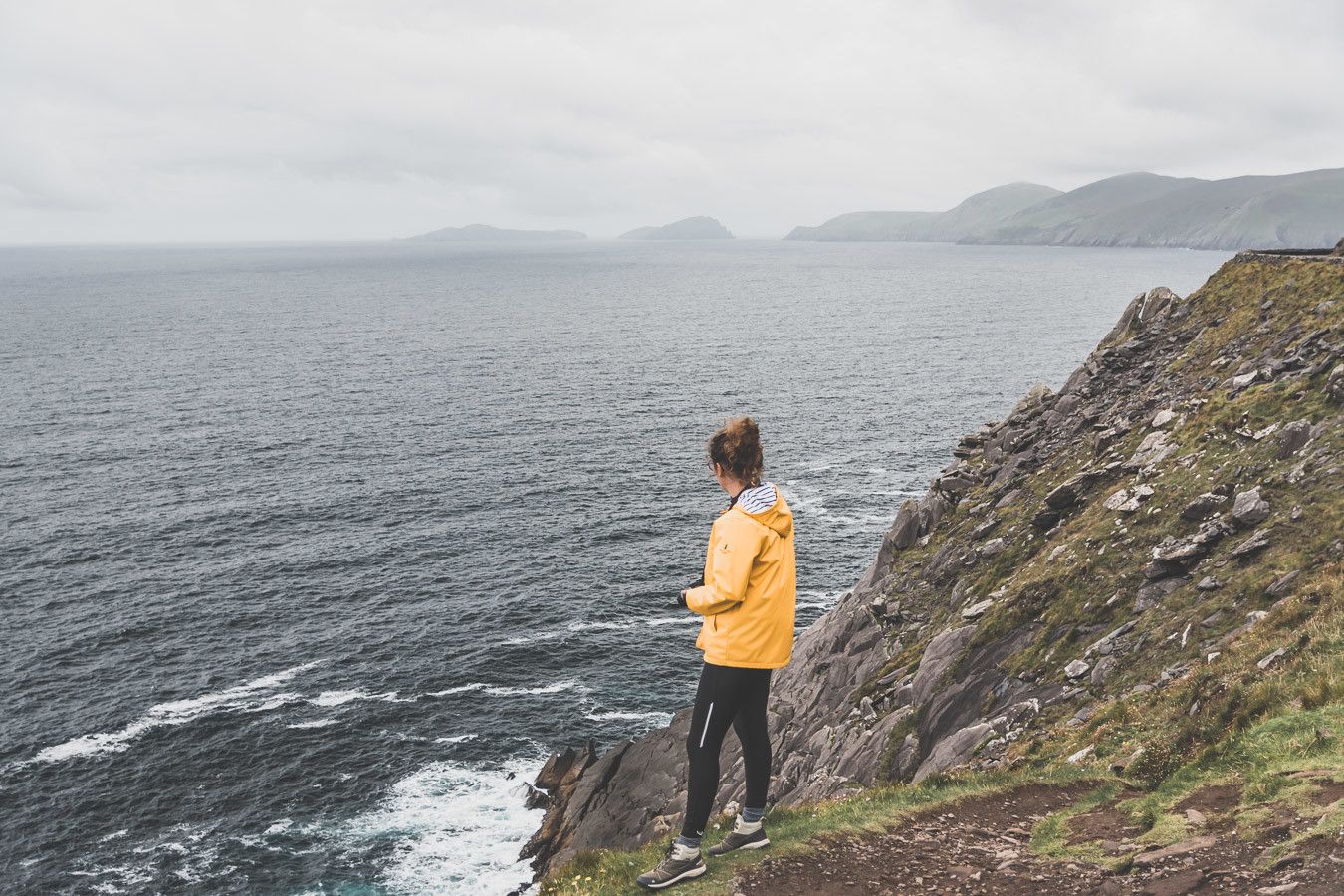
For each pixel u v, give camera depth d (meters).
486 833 42.81
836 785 32.12
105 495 88.75
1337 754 11.09
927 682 34.09
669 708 53.50
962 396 139.38
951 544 45.66
